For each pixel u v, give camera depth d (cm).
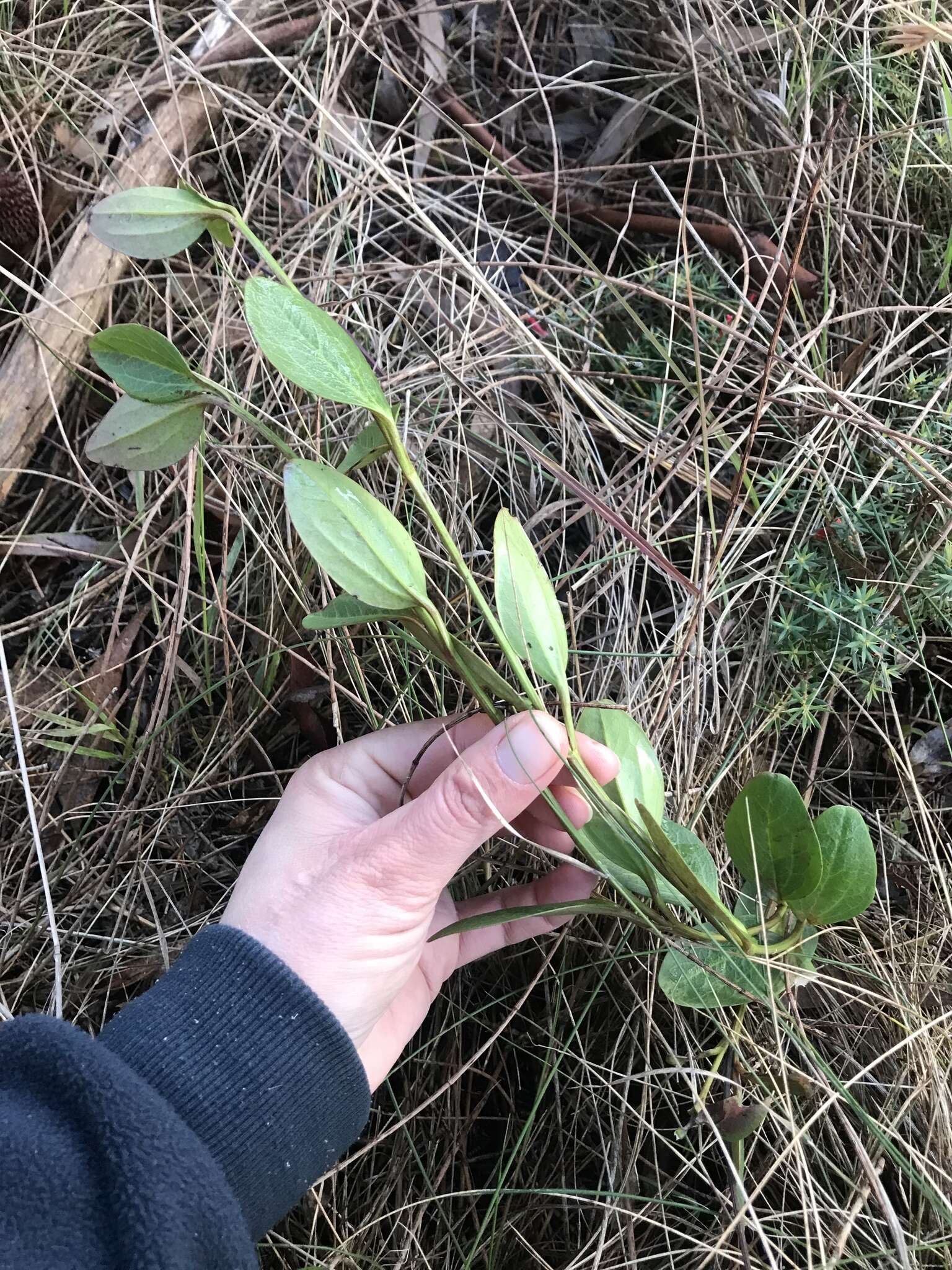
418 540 47
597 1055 42
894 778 44
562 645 31
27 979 43
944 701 46
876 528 44
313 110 53
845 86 52
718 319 49
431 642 31
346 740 47
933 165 49
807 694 43
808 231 50
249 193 52
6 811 46
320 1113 31
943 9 50
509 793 30
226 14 45
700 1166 37
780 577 44
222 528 49
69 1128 27
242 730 46
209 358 47
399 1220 40
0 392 47
